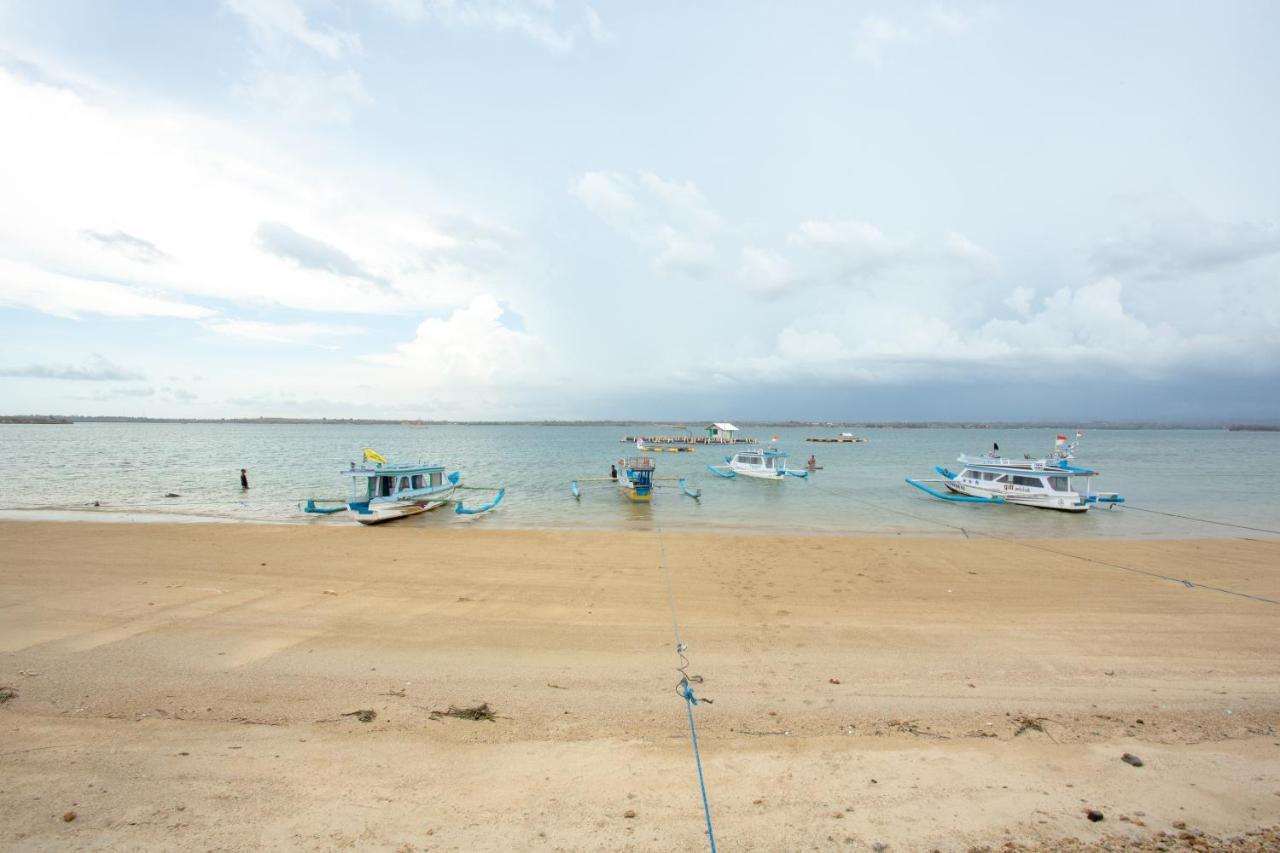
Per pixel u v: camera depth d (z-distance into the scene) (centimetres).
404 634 1027
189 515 2741
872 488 4159
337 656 915
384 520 2566
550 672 862
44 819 486
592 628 1076
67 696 744
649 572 1534
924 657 938
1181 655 952
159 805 509
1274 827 496
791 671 875
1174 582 1460
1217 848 467
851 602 1266
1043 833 485
